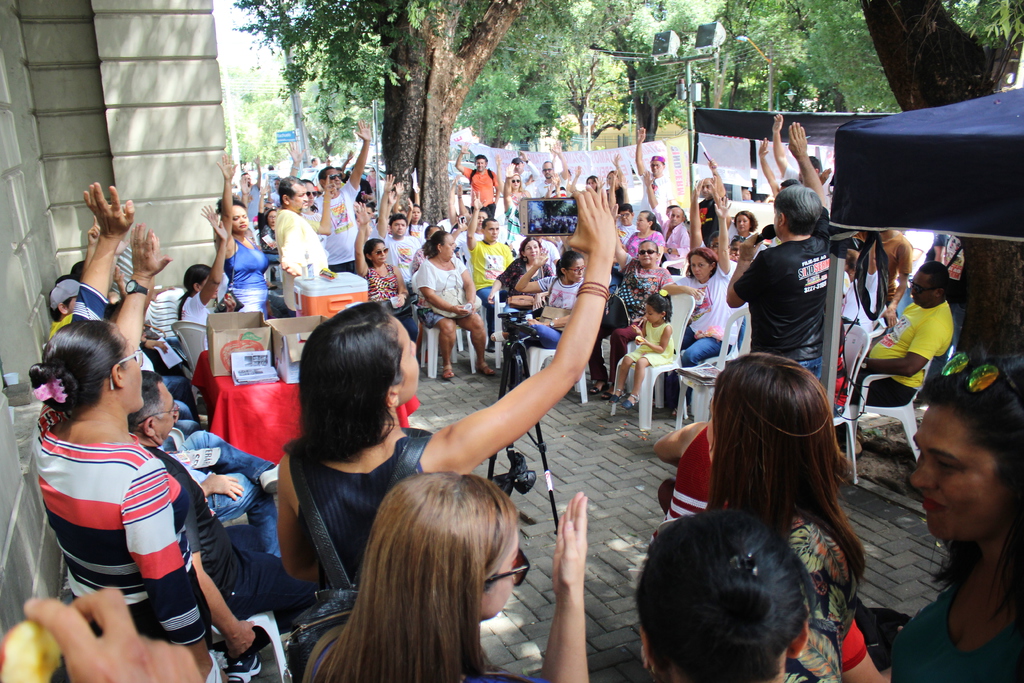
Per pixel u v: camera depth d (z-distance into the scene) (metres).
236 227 6.88
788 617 1.11
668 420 6.36
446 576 1.21
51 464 2.10
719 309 6.43
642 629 1.23
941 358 5.84
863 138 3.09
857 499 4.80
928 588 3.85
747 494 1.80
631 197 13.73
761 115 8.80
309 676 1.33
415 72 12.20
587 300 1.82
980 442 1.44
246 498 3.69
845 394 4.88
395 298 7.57
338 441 1.64
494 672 1.30
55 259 7.59
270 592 2.88
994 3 4.77
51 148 7.87
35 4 7.54
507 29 12.87
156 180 8.18
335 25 11.29
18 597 2.88
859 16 19.39
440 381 7.62
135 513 2.07
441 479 1.31
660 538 1.25
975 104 3.12
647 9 25.19
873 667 1.80
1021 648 1.46
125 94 7.89
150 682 0.67
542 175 12.38
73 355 2.08
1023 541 1.43
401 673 1.19
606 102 35.41
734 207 12.16
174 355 5.79
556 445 5.85
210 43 8.08
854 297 5.37
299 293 4.71
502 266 8.57
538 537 4.43
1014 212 2.61
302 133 26.86
